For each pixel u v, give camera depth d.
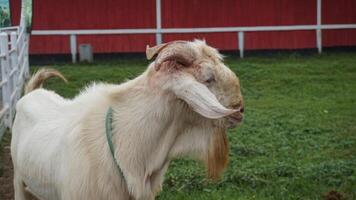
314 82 17.81
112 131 4.67
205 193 7.43
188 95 4.23
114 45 23.59
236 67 19.98
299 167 8.50
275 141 10.35
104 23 23.61
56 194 5.06
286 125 11.74
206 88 4.20
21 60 14.77
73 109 5.11
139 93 4.64
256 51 24.41
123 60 22.75
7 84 11.24
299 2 24.58
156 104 4.54
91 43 23.44
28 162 5.33
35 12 23.02
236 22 24.30
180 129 4.62
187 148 4.65
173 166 8.57
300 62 21.52
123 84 4.80
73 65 21.25
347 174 8.12
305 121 12.19
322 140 10.50
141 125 4.60
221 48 24.11
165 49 4.36
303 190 7.57
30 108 5.64
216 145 4.70
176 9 23.91
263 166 8.56
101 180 4.64
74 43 22.67
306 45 24.67
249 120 12.12
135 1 23.70
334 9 24.91
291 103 14.62
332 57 22.98
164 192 7.47
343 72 19.53
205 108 4.11
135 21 23.78
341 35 24.97
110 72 18.75
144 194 4.66
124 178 4.62
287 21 24.59
